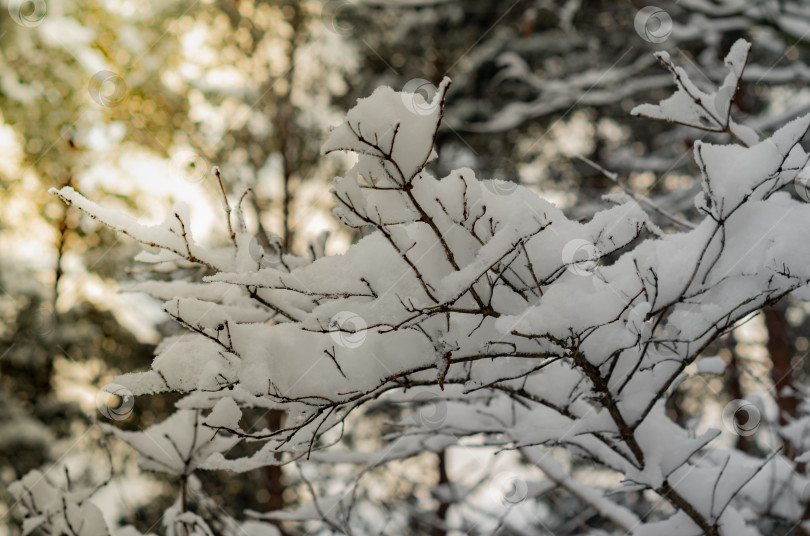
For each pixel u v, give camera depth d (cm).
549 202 152
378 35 925
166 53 803
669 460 177
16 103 730
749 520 270
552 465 280
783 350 754
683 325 159
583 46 904
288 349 143
